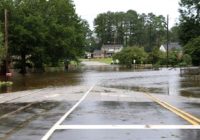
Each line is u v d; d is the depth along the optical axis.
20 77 54.84
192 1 72.44
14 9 70.56
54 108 17.84
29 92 29.44
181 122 13.14
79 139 10.30
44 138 10.46
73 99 22.38
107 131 11.48
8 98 24.03
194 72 58.31
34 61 74.62
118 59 116.56
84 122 13.30
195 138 10.32
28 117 14.88
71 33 79.69
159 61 96.69
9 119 14.36
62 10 83.75
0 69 58.97
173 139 10.20
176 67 87.31
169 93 28.88
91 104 19.33
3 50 48.16
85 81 44.94
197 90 31.81
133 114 15.39
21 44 69.81
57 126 12.48
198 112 16.05
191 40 65.44
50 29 76.88
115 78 50.56
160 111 16.39
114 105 18.84
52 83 41.78
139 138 10.36
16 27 68.69
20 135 10.98
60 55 80.00
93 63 138.75
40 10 78.44
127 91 30.06
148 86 36.50
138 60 106.62
